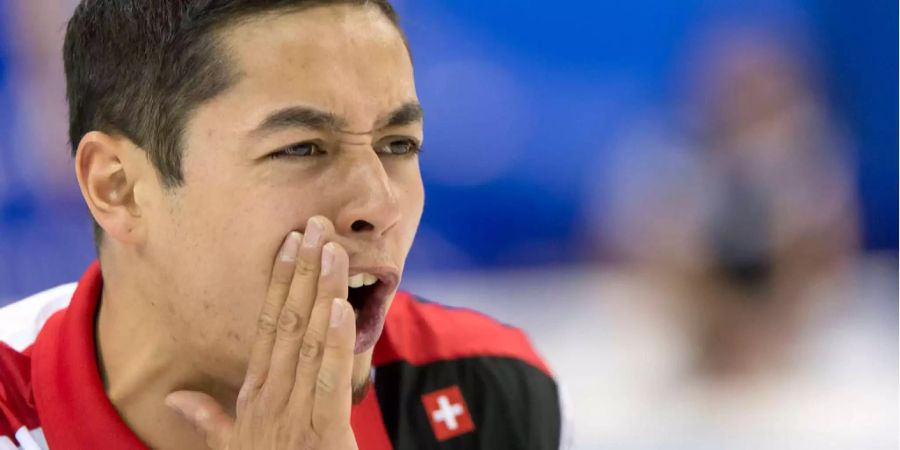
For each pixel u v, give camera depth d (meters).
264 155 4.16
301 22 4.19
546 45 15.73
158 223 4.42
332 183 4.20
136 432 4.77
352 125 4.20
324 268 4.05
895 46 15.68
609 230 15.54
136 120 4.38
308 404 4.20
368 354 4.71
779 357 13.91
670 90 15.63
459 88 15.53
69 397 4.73
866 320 14.57
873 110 15.80
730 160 14.55
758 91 14.85
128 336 4.73
